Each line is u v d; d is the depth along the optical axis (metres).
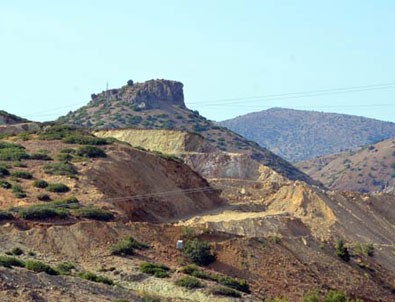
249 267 150.38
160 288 128.88
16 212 149.75
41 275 108.81
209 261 148.12
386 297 166.38
